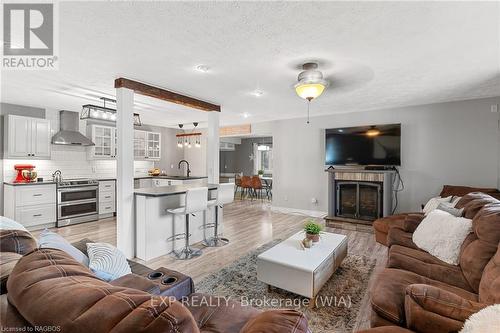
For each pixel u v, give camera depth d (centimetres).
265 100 442
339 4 173
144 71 300
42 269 92
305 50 243
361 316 215
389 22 194
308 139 610
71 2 170
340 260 288
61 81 336
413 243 255
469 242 197
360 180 499
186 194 334
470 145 435
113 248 172
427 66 282
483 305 122
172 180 661
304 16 187
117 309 66
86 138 557
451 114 450
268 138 1055
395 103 465
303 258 244
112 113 459
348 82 341
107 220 552
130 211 334
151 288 133
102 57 261
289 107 501
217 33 212
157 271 172
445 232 223
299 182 625
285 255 251
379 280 180
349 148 536
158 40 223
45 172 525
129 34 213
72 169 566
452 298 126
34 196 464
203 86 359
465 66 283
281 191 653
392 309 143
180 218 381
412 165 484
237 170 1140
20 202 448
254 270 302
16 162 487
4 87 365
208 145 477
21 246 146
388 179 481
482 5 172
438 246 222
